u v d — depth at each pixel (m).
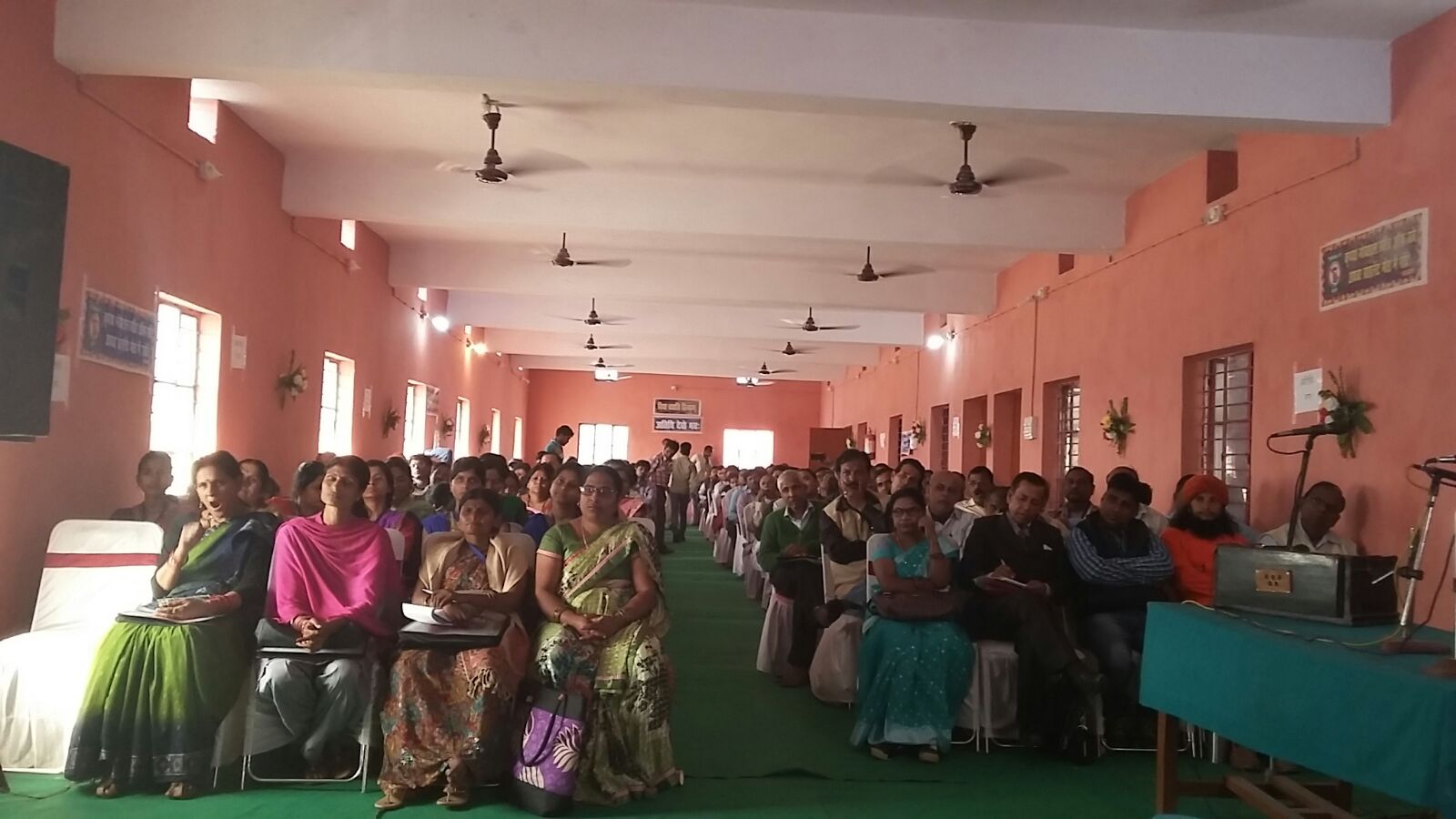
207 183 6.23
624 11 4.95
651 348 18.23
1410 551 3.19
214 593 4.23
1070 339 9.26
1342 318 5.40
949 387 13.40
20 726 4.16
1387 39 5.15
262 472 5.62
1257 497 6.16
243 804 3.91
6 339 3.60
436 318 13.43
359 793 4.08
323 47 4.83
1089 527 5.34
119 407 5.25
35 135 4.45
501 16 4.91
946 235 7.99
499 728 4.02
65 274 4.68
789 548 6.58
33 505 4.55
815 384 26.08
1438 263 4.71
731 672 6.73
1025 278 10.51
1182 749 5.07
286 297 7.75
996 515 5.47
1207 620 3.57
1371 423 5.12
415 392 12.69
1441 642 3.11
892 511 5.28
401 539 4.71
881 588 5.16
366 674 4.16
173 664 3.98
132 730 3.97
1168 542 5.45
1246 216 6.39
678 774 4.36
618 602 4.24
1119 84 5.11
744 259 11.02
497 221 7.79
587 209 7.83
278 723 4.15
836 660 5.78
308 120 6.81
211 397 6.43
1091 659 4.95
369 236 10.10
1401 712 2.64
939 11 5.01
